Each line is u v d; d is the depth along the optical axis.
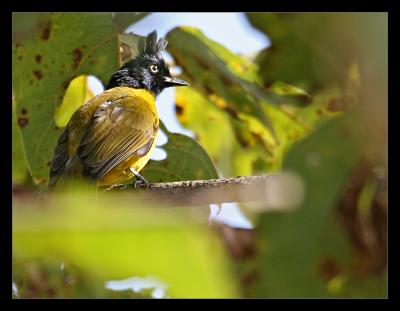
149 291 4.04
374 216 6.39
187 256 1.88
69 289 7.67
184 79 12.88
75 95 12.27
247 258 3.35
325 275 4.07
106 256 1.82
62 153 10.55
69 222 1.81
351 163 3.80
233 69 12.43
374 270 6.58
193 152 11.55
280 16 11.16
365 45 5.31
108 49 11.42
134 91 12.20
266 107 13.09
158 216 1.90
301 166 3.63
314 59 10.95
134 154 11.02
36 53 11.13
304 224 3.20
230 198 7.89
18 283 7.71
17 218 1.80
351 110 4.08
